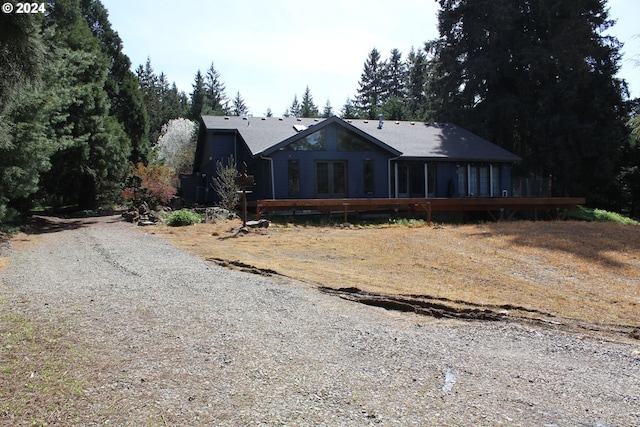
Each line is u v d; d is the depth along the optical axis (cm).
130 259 917
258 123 2319
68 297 594
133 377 348
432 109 3484
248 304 584
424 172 2120
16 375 343
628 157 2933
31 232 1464
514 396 340
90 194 2566
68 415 287
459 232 1331
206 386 338
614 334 523
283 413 299
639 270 873
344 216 1767
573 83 2664
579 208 2627
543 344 477
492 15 2823
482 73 2859
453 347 452
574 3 2722
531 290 728
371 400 323
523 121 2838
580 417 310
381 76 7438
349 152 1922
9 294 606
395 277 798
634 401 340
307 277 773
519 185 2814
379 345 446
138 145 3338
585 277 819
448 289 717
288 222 1614
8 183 1237
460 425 290
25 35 579
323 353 418
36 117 1159
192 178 2527
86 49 2342
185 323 493
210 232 1382
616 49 2781
